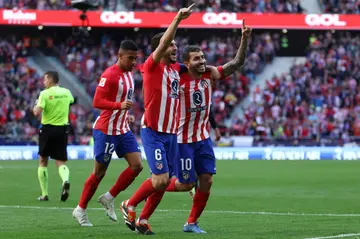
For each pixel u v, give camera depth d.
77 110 83.06
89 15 85.88
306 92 88.56
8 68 87.38
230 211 27.12
